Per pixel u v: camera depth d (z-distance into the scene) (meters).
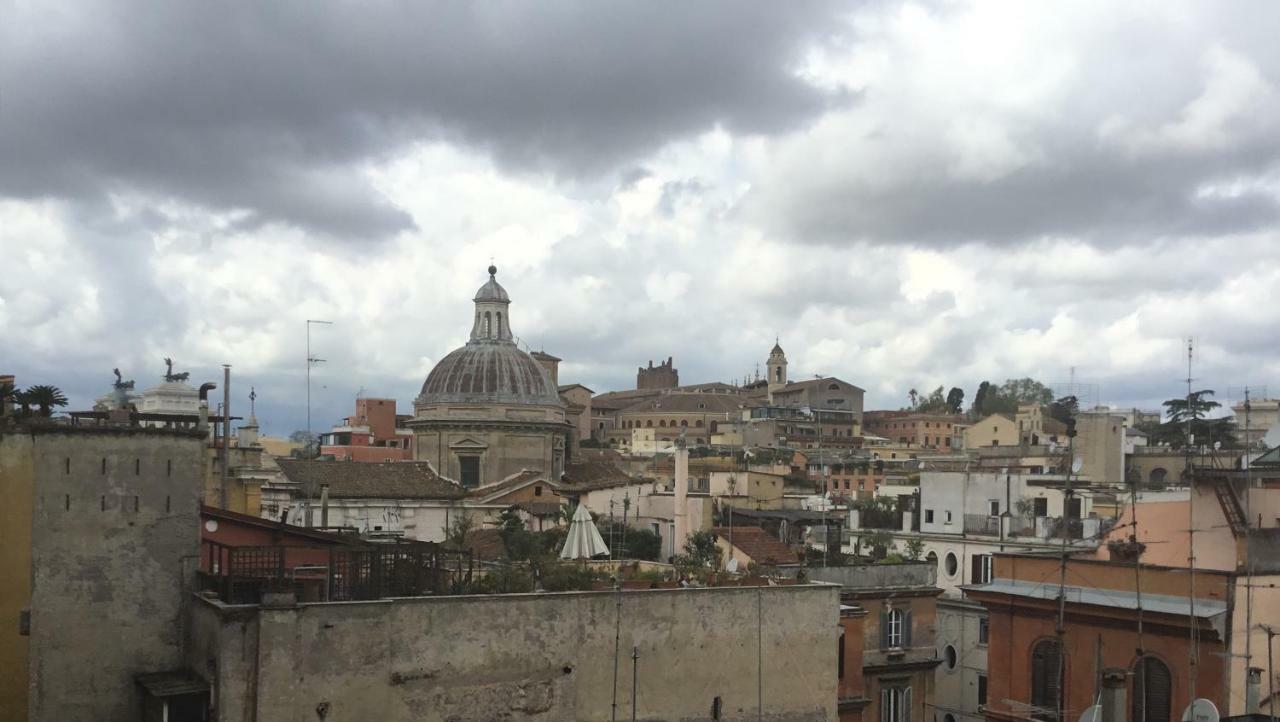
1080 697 43.31
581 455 170.75
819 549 70.62
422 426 114.94
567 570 42.31
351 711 31.81
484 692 33.72
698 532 67.81
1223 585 39.88
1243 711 39.19
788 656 39.28
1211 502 47.84
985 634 64.50
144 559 34.59
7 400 35.78
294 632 31.28
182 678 33.41
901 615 57.50
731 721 38.00
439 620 33.22
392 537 46.59
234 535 36.03
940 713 66.12
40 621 33.31
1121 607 42.00
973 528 74.19
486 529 78.94
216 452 48.66
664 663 36.88
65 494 33.81
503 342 119.56
